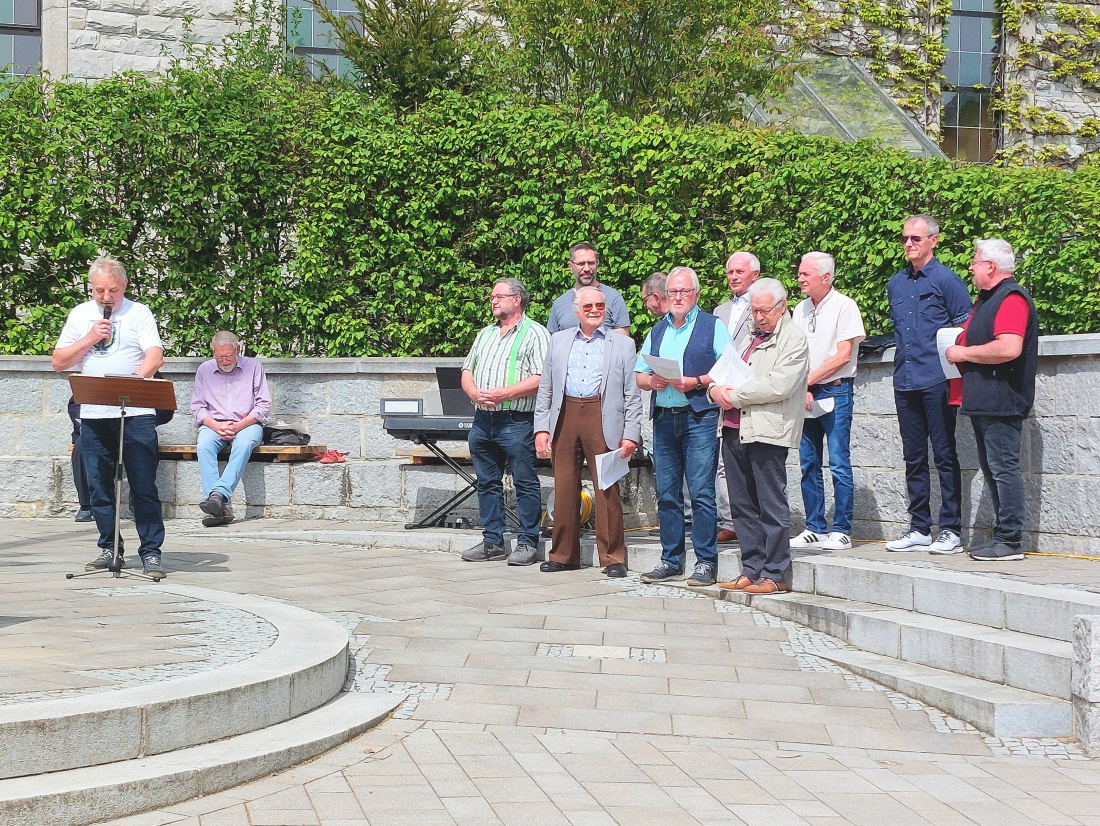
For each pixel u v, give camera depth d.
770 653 6.74
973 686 5.92
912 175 11.04
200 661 5.43
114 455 8.06
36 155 12.09
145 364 8.05
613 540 8.77
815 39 19.42
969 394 7.72
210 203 12.34
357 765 4.81
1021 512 7.75
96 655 5.44
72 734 4.36
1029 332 7.62
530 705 5.68
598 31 14.54
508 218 12.20
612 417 8.73
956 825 4.35
